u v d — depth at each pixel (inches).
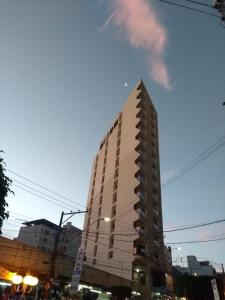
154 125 2827.3
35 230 3029.0
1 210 633.6
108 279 1497.3
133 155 2297.0
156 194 2354.8
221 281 2220.7
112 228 2121.1
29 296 893.2
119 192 2228.1
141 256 1823.3
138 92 2743.6
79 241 3157.0
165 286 1932.8
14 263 1026.1
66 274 1197.7
